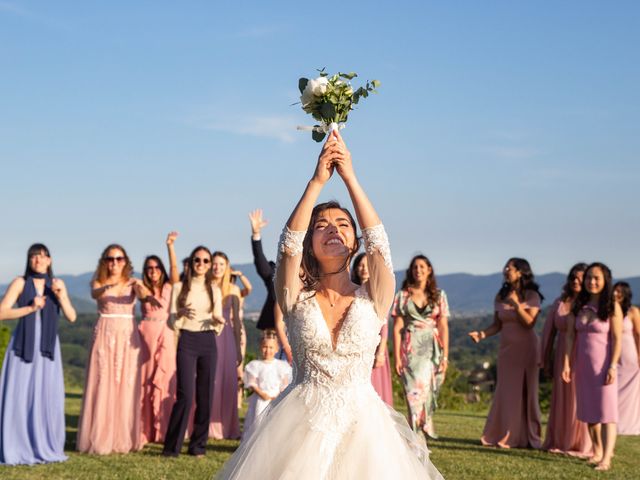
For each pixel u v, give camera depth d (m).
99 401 10.00
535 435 11.20
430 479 4.25
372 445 4.02
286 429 4.08
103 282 10.29
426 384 10.19
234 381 11.48
